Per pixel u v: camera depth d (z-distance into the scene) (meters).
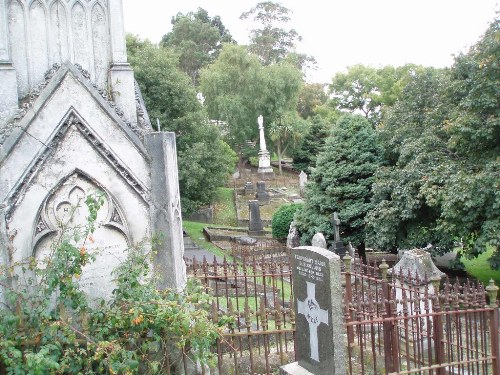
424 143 21.34
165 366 7.03
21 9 7.15
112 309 6.51
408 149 21.66
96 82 7.75
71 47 7.52
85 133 7.21
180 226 7.71
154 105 31.27
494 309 8.09
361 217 24.58
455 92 20.78
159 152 7.57
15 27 7.12
